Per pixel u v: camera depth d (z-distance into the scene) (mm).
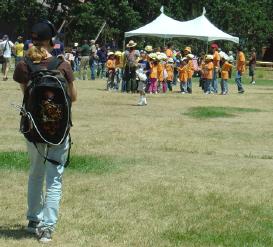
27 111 6848
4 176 10375
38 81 6793
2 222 7887
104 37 61875
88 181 10289
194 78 46375
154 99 26109
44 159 7047
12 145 13336
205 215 8500
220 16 68688
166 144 14367
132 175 10867
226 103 25656
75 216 8258
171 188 9984
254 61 43688
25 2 59469
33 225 7430
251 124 18734
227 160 12695
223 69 31094
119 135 15414
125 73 29312
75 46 47312
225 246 7230
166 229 7809
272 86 40938
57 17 62219
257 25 68500
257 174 11328
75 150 13016
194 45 66938
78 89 30047
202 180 10680
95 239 7328
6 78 32969
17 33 60656
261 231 7844
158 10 68188
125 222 8062
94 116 19266
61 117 6785
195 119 19453
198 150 13781
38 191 7352
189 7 69375
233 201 9297
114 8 62469
